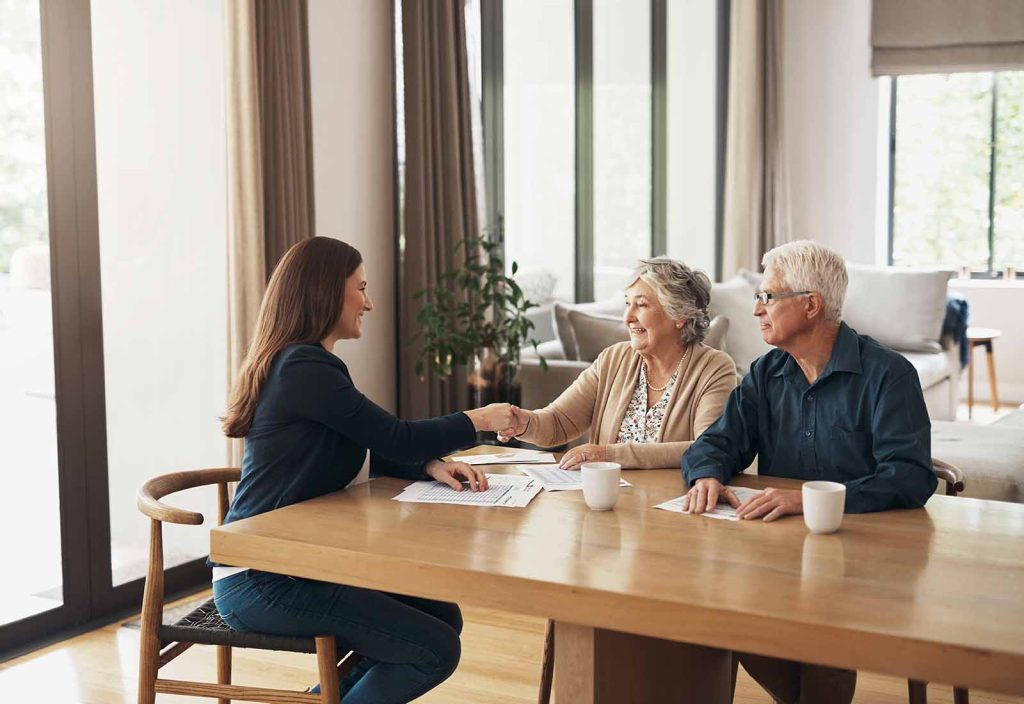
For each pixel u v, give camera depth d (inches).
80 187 136.9
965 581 63.4
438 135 186.9
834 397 89.9
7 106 128.8
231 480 99.4
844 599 60.2
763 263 91.9
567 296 237.6
